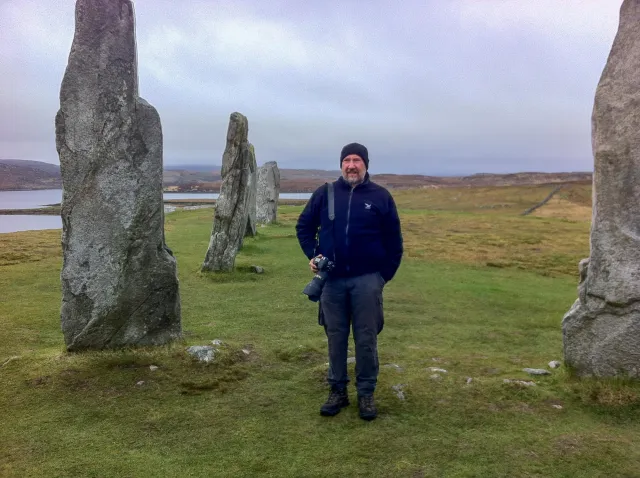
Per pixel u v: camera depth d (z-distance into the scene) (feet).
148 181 19.33
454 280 42.96
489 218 111.96
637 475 12.44
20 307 29.17
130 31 18.90
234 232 40.06
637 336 16.83
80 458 13.14
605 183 17.11
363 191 15.80
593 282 17.46
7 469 12.57
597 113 17.22
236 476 12.41
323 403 16.62
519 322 29.89
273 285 37.19
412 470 12.65
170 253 20.59
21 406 15.84
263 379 18.67
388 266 16.01
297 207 141.38
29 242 58.18
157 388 17.20
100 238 19.10
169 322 20.11
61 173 18.72
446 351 23.62
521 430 14.69
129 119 18.97
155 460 13.11
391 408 16.10
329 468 12.76
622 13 16.88
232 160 39.29
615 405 16.07
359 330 15.60
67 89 18.49
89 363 18.37
